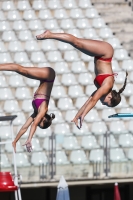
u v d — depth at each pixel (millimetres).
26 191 71188
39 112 43625
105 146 70562
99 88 41312
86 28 88750
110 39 88062
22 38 86250
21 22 88188
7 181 54812
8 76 80688
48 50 84938
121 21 91062
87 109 41375
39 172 68688
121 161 70000
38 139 71062
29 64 83000
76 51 84812
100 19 90312
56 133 73812
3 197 71250
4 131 73562
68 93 80000
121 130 75938
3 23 87812
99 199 72375
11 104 77625
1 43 85188
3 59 83312
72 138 71188
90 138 71750
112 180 69750
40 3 90875
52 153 69312
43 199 71500
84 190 71875
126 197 72312
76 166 69250
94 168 69688
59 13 90125
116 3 92500
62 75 81750
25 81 80812
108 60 41406
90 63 83688
